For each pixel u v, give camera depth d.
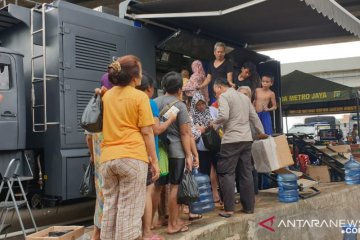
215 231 4.41
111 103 3.03
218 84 5.34
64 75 4.95
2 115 4.70
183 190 3.96
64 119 4.91
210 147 5.14
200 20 6.44
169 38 6.29
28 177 4.52
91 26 5.30
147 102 3.03
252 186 5.14
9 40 5.66
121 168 2.91
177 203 4.05
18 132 4.83
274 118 9.02
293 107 13.90
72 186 4.88
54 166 4.91
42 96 5.14
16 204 4.14
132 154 2.92
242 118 5.03
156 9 6.04
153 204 4.12
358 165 7.80
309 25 7.05
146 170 3.02
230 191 4.92
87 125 3.12
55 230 3.74
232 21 6.57
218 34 7.46
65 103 4.93
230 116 4.99
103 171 3.02
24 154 4.96
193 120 5.23
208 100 6.49
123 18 5.96
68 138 4.93
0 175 4.74
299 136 9.87
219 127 5.16
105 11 5.90
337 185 7.62
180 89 4.10
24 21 5.13
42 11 5.06
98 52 5.37
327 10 5.23
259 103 7.21
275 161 5.73
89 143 3.66
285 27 7.12
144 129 3.01
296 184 5.98
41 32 5.11
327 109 14.42
